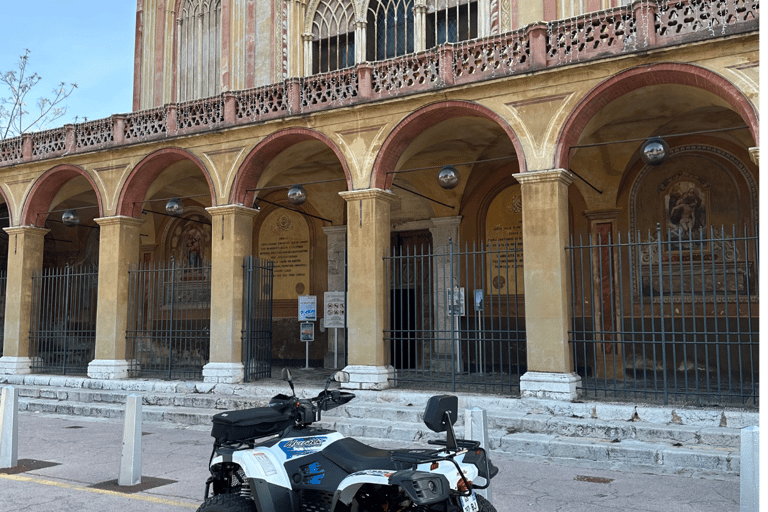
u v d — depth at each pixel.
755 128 10.01
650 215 14.93
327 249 19.22
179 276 21.48
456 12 16.73
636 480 8.09
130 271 16.31
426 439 10.50
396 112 13.03
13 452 9.08
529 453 9.63
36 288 18.00
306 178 18.41
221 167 15.00
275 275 20.00
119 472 8.55
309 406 5.36
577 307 15.57
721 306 13.95
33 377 16.69
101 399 14.73
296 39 18.78
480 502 5.00
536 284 11.46
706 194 14.38
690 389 12.43
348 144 13.50
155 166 16.23
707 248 14.23
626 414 10.19
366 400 12.40
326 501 5.02
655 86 11.34
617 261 15.12
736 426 9.42
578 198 15.77
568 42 11.67
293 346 19.55
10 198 18.30
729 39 10.24
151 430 12.31
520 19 15.48
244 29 19.20
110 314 16.08
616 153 14.70
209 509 5.17
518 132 11.90
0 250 23.55
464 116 12.86
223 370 14.34
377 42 18.05
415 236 18.33
